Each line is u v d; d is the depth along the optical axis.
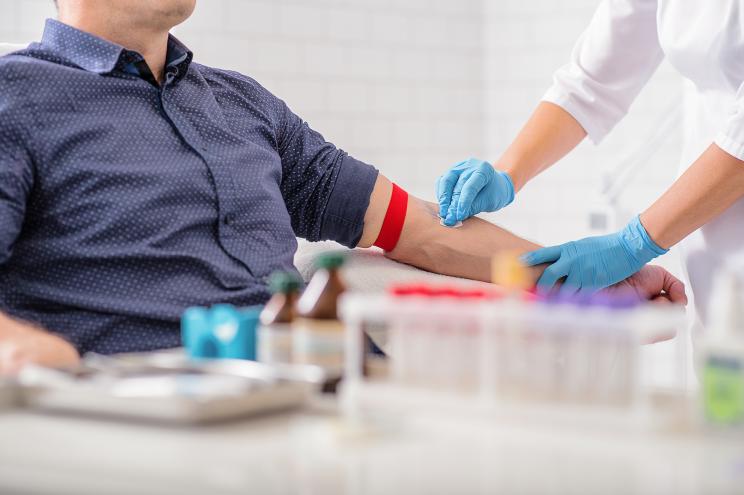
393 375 1.10
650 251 2.12
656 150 3.85
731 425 0.96
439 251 2.19
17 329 1.39
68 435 0.97
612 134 4.18
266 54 4.09
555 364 1.01
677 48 2.19
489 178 2.27
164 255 1.79
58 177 1.76
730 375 0.96
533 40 4.39
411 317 1.06
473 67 4.50
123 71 1.89
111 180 1.79
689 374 2.82
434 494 0.77
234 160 1.95
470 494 0.77
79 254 1.75
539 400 1.01
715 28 2.11
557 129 2.50
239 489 0.79
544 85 4.38
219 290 1.83
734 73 2.13
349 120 4.29
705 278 2.26
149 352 1.73
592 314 0.98
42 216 1.77
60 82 1.80
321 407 1.09
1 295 1.75
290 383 1.08
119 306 1.73
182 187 1.85
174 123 1.89
